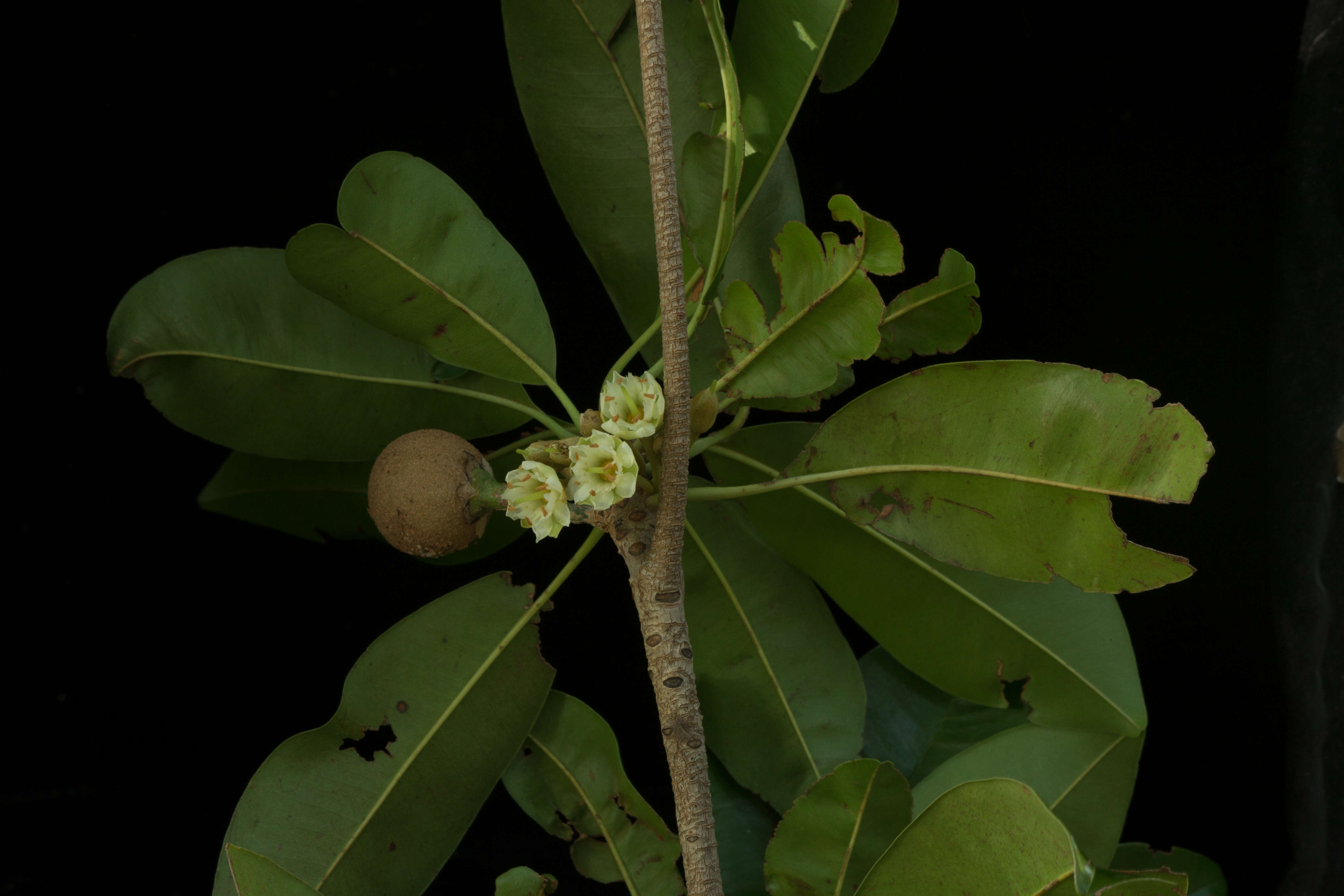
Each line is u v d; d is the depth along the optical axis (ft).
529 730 3.03
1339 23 3.08
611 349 3.24
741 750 3.12
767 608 3.14
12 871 3.15
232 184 3.16
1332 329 3.10
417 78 3.16
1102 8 3.14
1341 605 3.10
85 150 3.13
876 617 3.11
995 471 2.91
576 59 3.06
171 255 3.16
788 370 2.91
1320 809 3.12
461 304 2.99
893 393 2.94
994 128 3.18
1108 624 3.07
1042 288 3.19
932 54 3.16
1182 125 3.15
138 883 3.17
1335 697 3.11
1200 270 3.16
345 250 2.93
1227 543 3.16
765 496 3.10
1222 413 3.16
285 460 3.13
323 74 3.14
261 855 2.88
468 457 2.97
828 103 3.18
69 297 3.15
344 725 3.00
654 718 3.26
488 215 3.19
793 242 2.87
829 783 2.99
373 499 2.97
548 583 3.25
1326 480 3.11
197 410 3.03
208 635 3.21
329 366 3.05
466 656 3.03
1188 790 3.20
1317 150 3.10
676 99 3.07
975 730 3.18
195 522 3.20
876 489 2.96
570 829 3.06
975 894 2.88
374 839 2.99
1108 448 2.86
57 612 3.18
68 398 3.16
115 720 3.20
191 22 3.11
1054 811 3.07
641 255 3.09
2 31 3.08
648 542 2.96
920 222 3.20
